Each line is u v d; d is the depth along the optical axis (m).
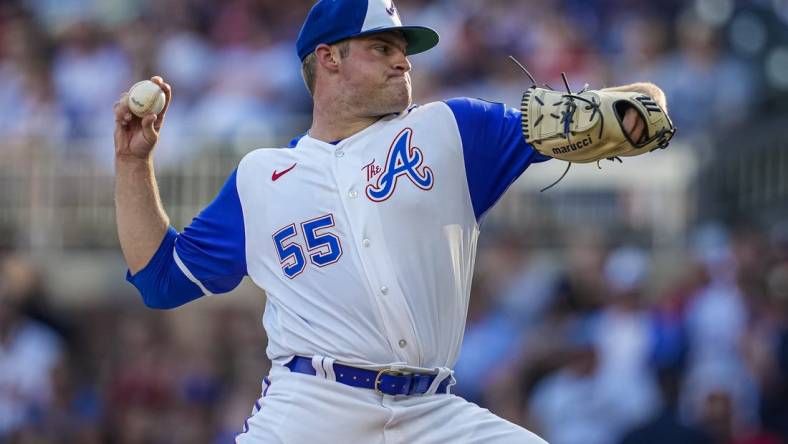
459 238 15.73
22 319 43.06
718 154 42.06
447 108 15.94
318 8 16.20
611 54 48.59
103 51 52.72
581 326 36.81
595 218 43.66
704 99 45.78
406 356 15.47
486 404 36.31
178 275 16.59
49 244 48.56
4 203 49.16
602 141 14.94
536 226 43.47
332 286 15.59
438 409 15.78
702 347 34.88
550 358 35.97
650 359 35.06
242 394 38.22
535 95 15.41
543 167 44.41
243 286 44.00
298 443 15.70
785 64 45.50
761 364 33.75
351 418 15.55
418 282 15.47
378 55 15.99
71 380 43.06
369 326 15.45
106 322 46.66
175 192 47.34
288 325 15.91
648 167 43.94
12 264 43.75
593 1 50.16
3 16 55.69
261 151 16.52
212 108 49.44
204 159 47.47
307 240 15.78
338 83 16.11
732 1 46.91
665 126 14.88
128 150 16.61
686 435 30.73
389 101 15.94
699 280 36.31
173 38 52.16
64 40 53.66
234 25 52.12
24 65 53.31
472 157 15.76
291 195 15.98
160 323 42.38
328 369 15.59
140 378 39.88
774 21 46.28
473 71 48.19
